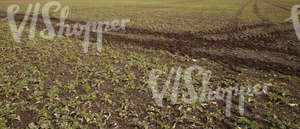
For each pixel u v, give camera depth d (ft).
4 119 15.33
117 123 15.80
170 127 15.53
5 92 18.66
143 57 28.96
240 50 32.78
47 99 18.31
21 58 27.43
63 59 27.45
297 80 22.21
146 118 16.40
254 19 62.23
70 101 18.02
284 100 18.34
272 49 33.09
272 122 15.81
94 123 15.64
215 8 97.25
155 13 77.15
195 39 39.50
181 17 67.26
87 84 20.84
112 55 29.40
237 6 106.63
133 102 18.39
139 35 42.16
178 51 32.17
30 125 15.10
